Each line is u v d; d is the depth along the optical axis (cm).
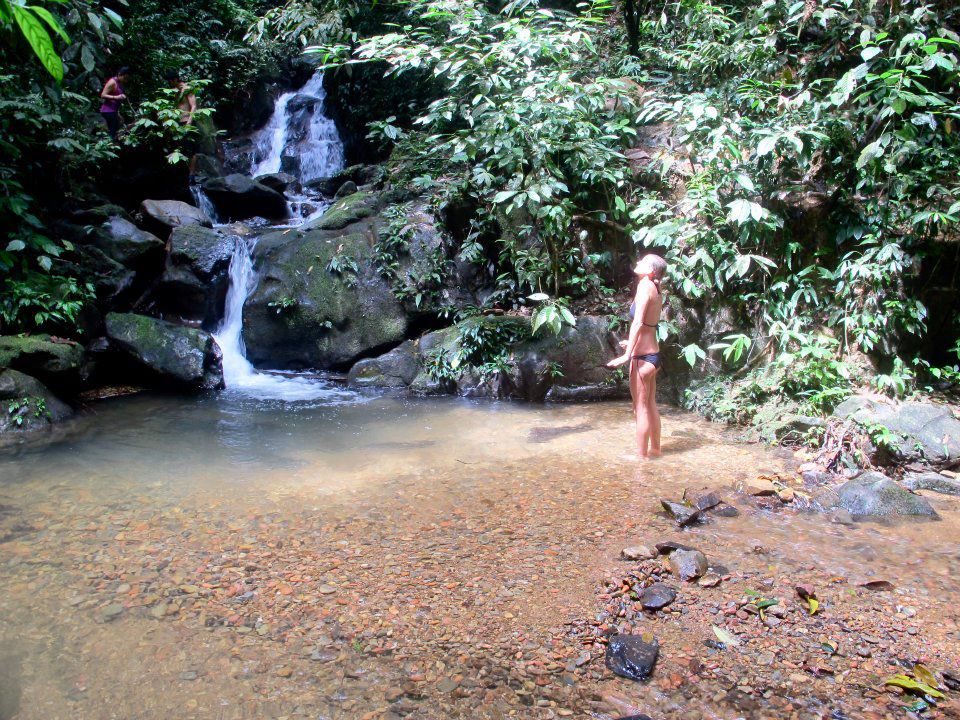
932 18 645
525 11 806
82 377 746
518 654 299
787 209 709
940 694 275
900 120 636
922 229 629
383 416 698
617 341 776
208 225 1002
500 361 770
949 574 376
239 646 303
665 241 673
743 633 319
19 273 765
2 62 732
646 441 567
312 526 431
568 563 384
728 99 725
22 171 831
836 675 290
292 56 1620
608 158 726
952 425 552
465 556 391
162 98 1130
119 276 852
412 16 1172
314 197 1203
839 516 457
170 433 634
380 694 272
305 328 854
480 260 878
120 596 344
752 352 707
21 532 419
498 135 709
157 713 260
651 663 291
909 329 627
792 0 752
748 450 589
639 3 1020
